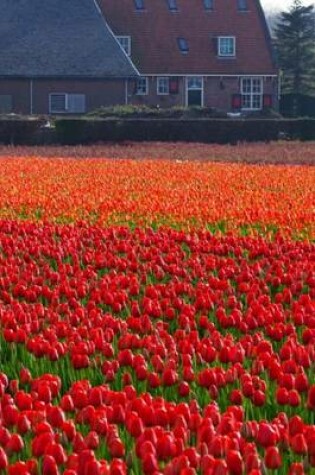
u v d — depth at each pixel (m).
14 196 29.12
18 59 89.06
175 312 14.70
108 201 27.36
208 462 7.92
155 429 8.59
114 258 18.36
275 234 22.00
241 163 47.38
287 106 106.31
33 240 20.45
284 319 13.82
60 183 34.41
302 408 10.34
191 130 69.19
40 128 67.38
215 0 102.25
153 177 37.88
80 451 8.41
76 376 11.67
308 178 37.22
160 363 11.16
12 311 14.16
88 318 13.77
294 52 124.94
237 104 99.00
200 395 10.80
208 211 24.88
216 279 16.19
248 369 11.83
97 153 55.78
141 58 97.06
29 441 9.12
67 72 88.75
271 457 8.18
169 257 18.36
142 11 99.94
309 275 16.95
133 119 68.75
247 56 99.75
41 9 93.19
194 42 99.31
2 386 10.50
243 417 9.71
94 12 93.94
